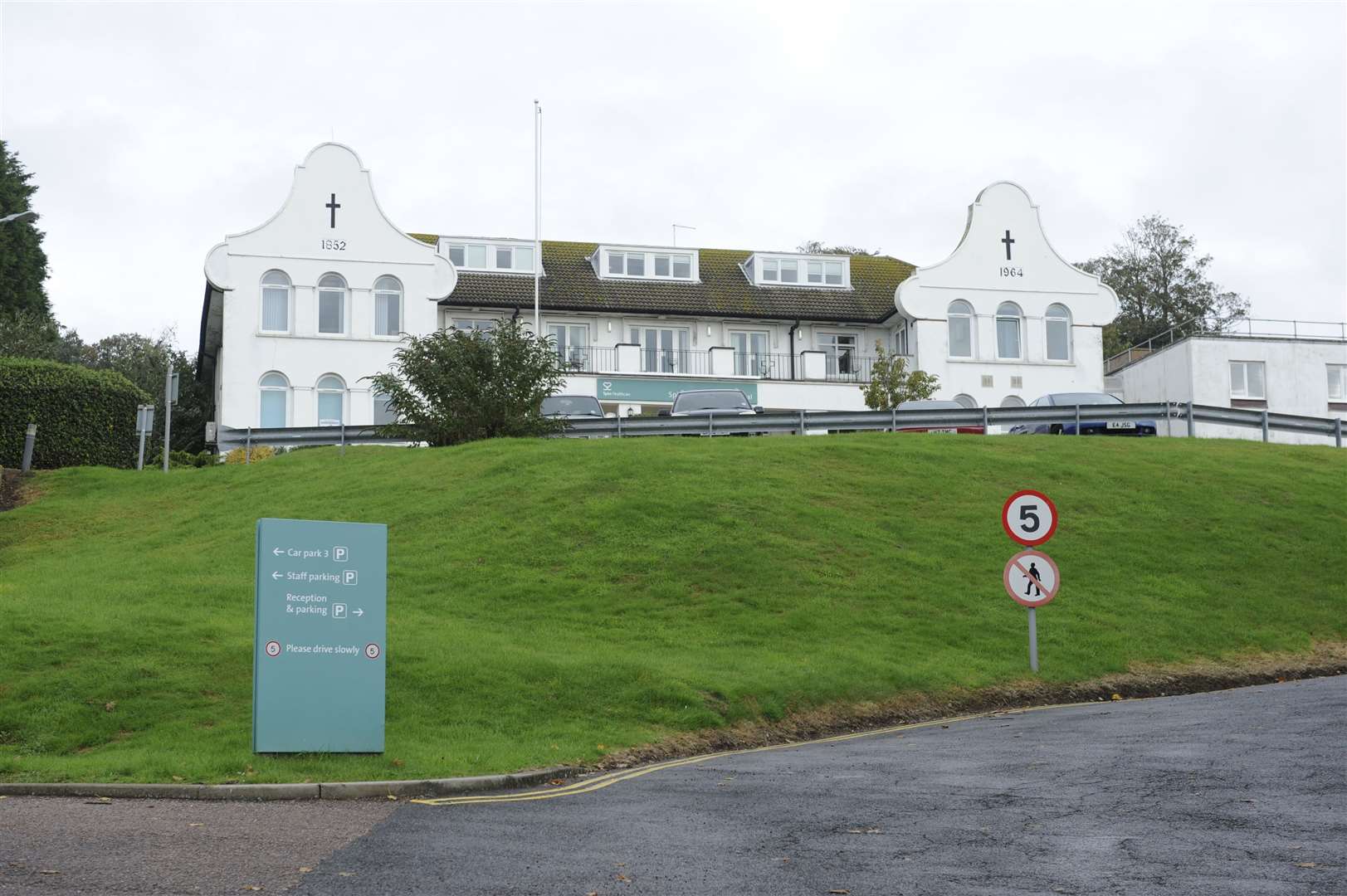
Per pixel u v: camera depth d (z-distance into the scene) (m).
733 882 7.87
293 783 11.45
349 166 48.12
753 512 23.39
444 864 8.38
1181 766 11.06
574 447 27.75
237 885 7.81
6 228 60.22
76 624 16.23
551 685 15.58
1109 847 8.44
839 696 16.56
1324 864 7.82
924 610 20.16
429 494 25.44
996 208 52.69
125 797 11.16
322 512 25.08
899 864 8.21
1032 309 52.38
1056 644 19.19
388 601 19.84
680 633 18.80
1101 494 25.53
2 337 53.88
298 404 46.50
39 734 13.22
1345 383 53.59
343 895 7.59
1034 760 11.97
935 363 51.25
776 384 49.62
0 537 26.52
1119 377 58.75
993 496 25.14
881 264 58.19
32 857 8.49
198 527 25.59
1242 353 52.94
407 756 12.77
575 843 9.04
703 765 12.97
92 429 34.72
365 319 47.53
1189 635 19.72
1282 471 27.92
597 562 21.39
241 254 46.75
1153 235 77.69
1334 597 21.64
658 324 51.97
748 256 56.78
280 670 12.70
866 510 24.09
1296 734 12.32
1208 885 7.47
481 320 50.28
